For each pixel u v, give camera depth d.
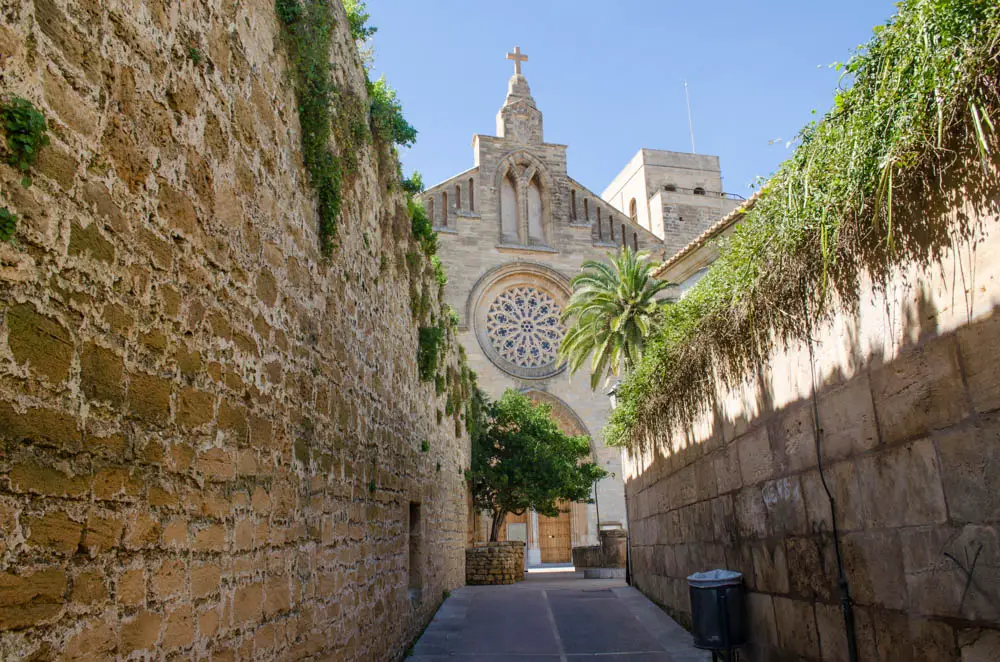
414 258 13.07
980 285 4.27
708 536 10.52
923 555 4.91
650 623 13.10
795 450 7.07
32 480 2.75
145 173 3.73
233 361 4.73
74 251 3.08
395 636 10.02
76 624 2.94
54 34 3.05
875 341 5.49
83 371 3.11
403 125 10.90
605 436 19.94
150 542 3.55
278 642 5.25
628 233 43.75
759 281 7.58
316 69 6.92
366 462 8.53
